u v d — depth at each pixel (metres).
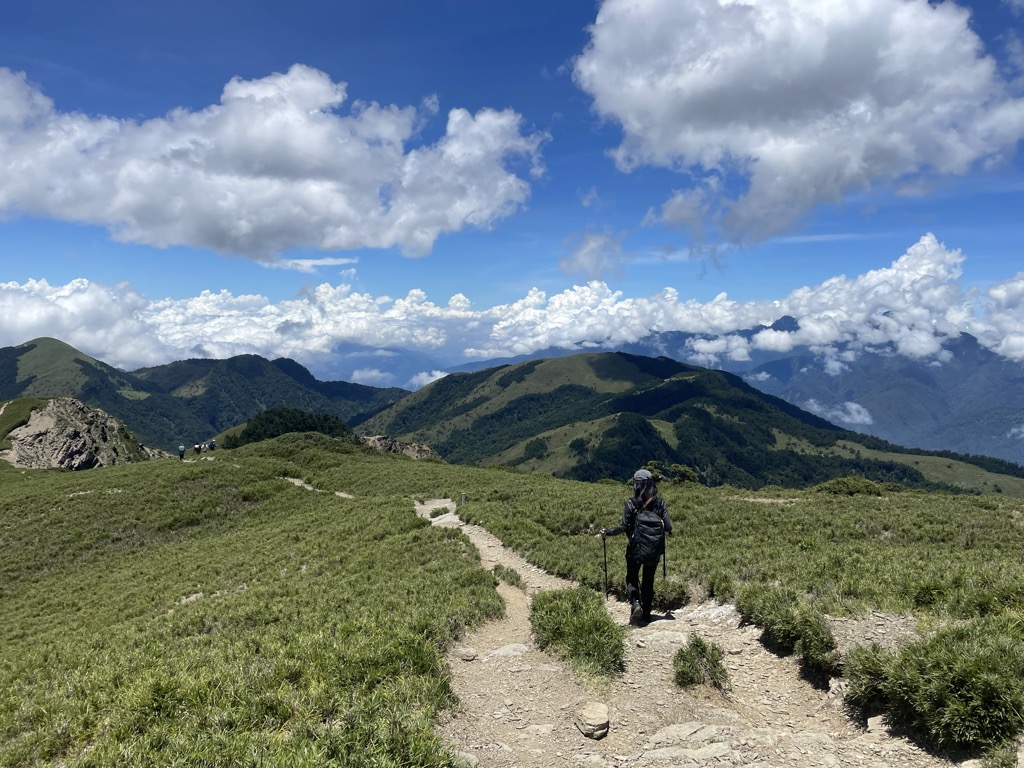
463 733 8.15
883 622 10.09
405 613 13.63
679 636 11.41
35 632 24.42
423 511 36.88
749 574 15.35
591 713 8.13
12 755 8.93
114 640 17.86
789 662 10.07
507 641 12.57
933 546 21.59
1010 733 6.62
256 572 26.14
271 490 52.19
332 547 27.89
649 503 12.58
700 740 7.55
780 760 6.96
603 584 16.98
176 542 41.28
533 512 30.19
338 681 9.48
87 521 44.19
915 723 7.38
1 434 111.69
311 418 189.12
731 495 36.81
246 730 8.04
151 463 64.56
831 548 18.23
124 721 8.84
